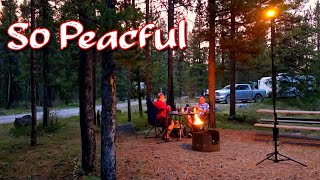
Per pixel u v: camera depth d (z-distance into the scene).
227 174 6.46
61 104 35.28
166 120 10.42
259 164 7.18
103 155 6.03
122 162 7.65
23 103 40.16
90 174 6.91
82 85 7.16
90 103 7.18
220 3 11.44
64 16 6.34
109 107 5.98
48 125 14.39
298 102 19.88
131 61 5.89
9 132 14.05
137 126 13.95
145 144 9.88
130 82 17.52
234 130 12.52
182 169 6.91
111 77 5.97
